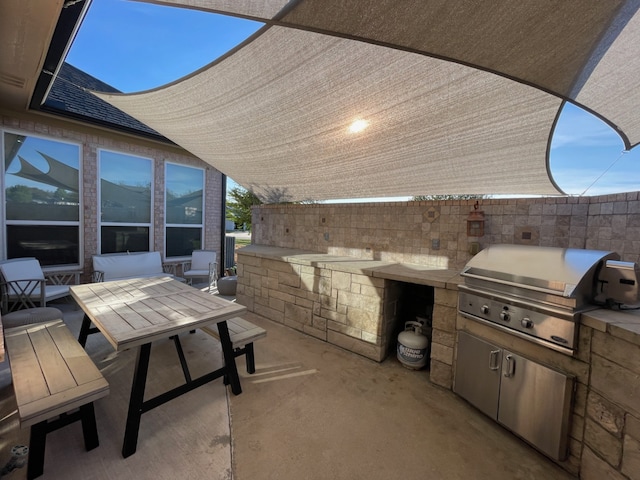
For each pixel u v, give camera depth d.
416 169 3.66
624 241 2.27
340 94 2.54
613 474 1.52
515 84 2.12
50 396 1.65
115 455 1.83
